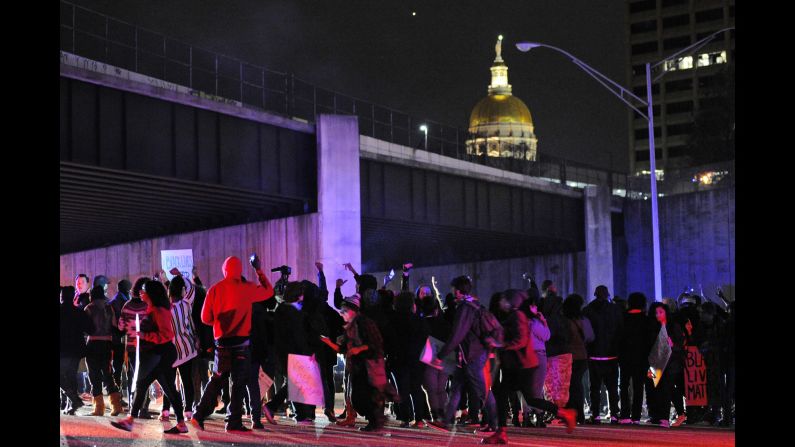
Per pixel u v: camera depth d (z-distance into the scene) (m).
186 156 37.19
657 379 16.09
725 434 14.28
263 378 13.77
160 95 35.56
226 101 41.78
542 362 12.66
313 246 43.69
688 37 155.25
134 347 15.30
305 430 13.40
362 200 46.72
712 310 16.78
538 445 12.08
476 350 11.93
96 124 33.50
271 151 41.94
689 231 63.50
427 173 51.38
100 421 14.28
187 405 13.75
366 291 13.88
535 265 69.38
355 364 13.22
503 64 179.62
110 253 59.72
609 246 64.50
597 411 16.50
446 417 13.02
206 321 12.51
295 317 13.26
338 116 43.91
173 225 54.31
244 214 49.09
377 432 13.20
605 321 16.39
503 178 56.94
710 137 89.38
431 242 65.62
